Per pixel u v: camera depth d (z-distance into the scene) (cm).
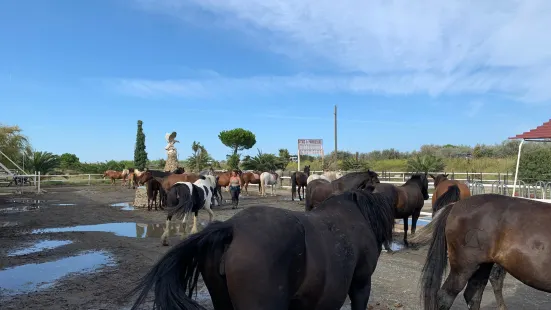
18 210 1811
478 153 3728
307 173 2669
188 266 295
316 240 317
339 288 322
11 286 669
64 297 609
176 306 265
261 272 270
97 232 1232
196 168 4225
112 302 586
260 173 2994
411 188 1032
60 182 3856
